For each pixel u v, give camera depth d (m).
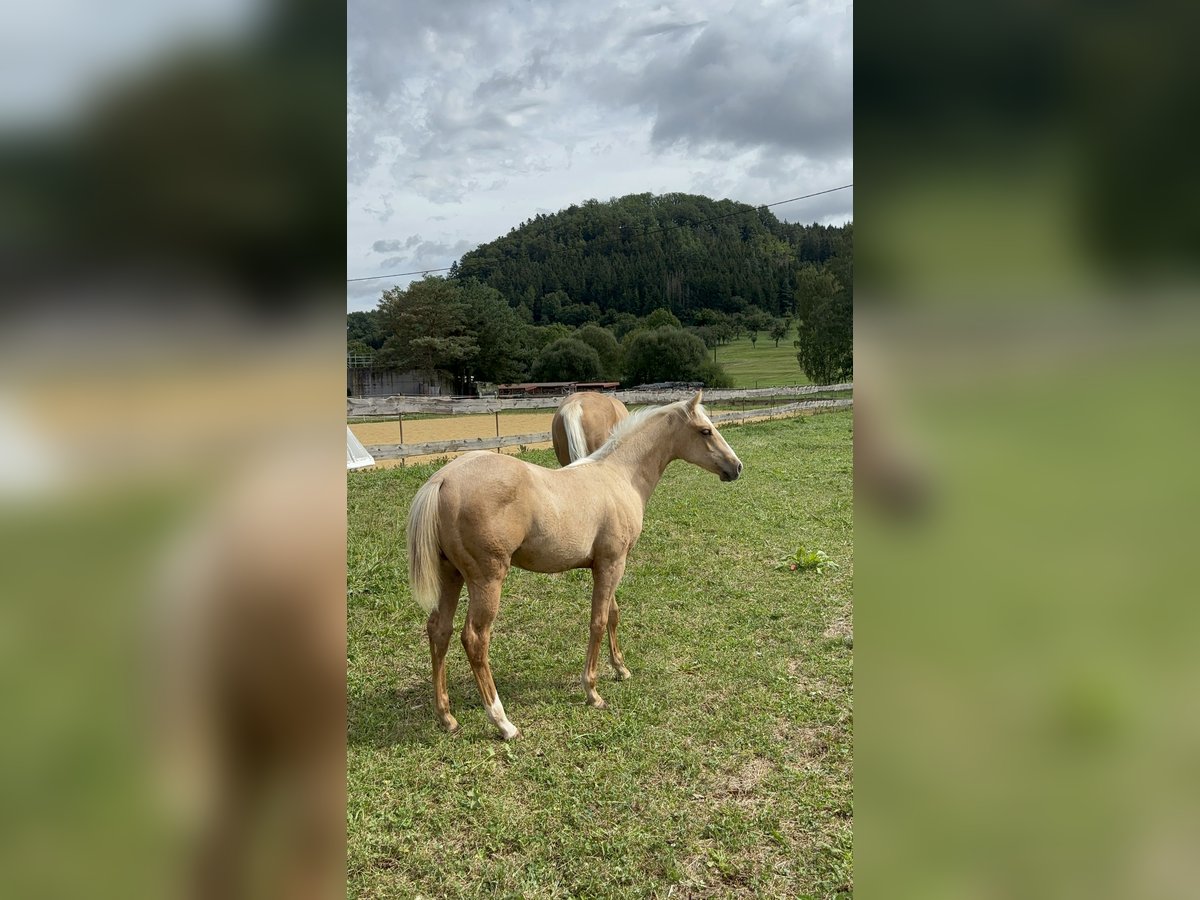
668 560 6.09
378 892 2.46
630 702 3.81
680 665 4.22
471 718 3.67
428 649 4.49
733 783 3.09
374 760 3.26
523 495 3.52
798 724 3.54
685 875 2.55
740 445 12.57
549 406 15.05
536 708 3.76
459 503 3.41
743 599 5.22
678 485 9.12
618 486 4.02
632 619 4.90
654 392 18.94
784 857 2.62
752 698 3.80
